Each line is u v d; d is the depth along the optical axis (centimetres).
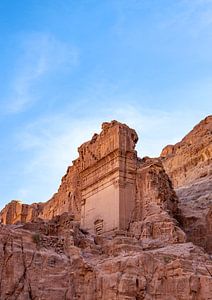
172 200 5272
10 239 3494
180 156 8975
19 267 3422
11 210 9175
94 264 3600
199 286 3334
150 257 3469
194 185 7056
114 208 4778
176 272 3369
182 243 4091
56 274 3541
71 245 3797
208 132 9175
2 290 3300
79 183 7125
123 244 3888
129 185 4866
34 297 3384
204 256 3725
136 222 4572
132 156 5009
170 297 3319
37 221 4650
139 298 3291
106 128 5288
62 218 4466
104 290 3362
